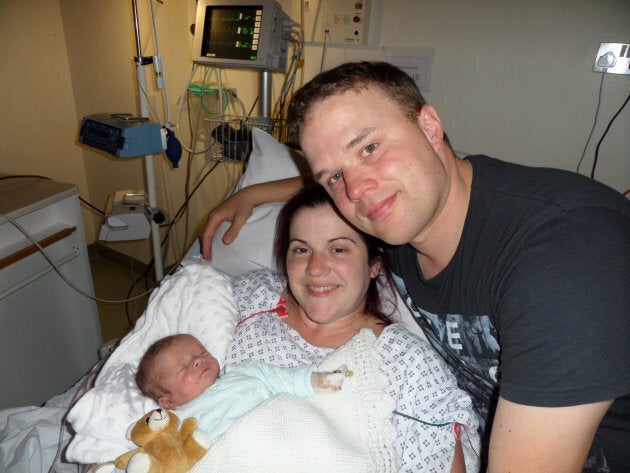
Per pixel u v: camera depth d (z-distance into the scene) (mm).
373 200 789
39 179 1810
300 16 2012
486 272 828
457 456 1072
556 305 638
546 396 623
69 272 1820
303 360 1170
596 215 693
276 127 2047
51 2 2703
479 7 1629
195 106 2576
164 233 2768
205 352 1145
